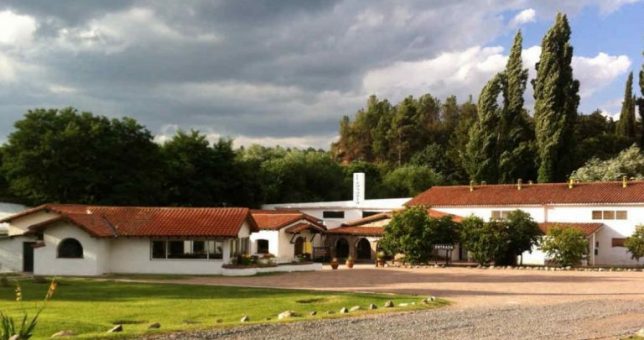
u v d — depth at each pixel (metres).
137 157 62.41
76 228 40.41
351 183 93.38
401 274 40.38
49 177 57.31
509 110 75.81
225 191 72.50
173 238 41.31
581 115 94.81
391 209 65.88
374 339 15.37
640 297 26.61
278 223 54.84
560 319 19.14
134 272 41.81
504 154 74.38
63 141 57.44
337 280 35.78
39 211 43.22
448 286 31.83
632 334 16.39
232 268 40.47
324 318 19.02
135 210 44.88
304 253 57.84
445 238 49.19
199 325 17.36
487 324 17.91
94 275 39.84
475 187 65.56
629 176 67.75
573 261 47.81
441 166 103.69
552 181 71.25
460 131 101.00
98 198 59.88
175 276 39.38
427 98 130.88
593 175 68.81
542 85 72.69
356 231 59.97
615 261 54.34
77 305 23.30
